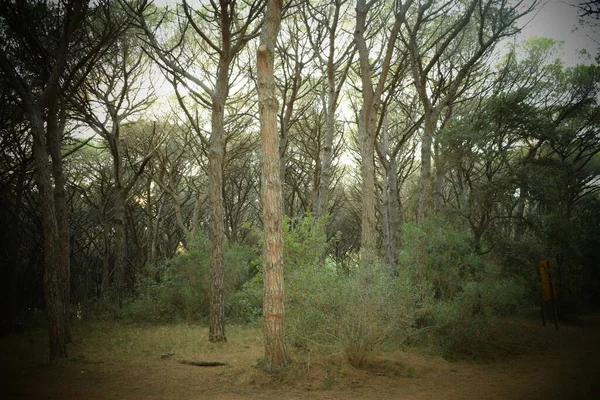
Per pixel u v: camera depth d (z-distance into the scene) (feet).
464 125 49.49
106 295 58.49
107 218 78.18
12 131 42.22
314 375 21.95
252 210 102.17
